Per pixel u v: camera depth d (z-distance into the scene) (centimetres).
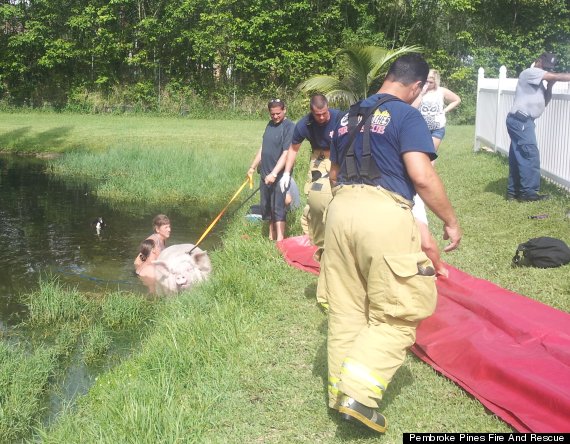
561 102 943
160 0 3406
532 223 791
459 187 1057
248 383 435
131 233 1042
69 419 436
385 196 342
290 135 800
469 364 421
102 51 3331
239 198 1310
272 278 661
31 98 3347
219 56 3384
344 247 348
